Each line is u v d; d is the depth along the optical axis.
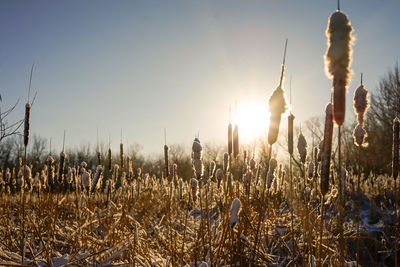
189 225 1.82
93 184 1.60
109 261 1.25
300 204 1.56
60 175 1.80
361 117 0.85
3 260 1.17
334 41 0.63
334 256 1.27
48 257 1.17
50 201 1.74
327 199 1.40
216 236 1.43
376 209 2.97
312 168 1.37
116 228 1.61
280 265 1.37
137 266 1.27
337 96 0.63
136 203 2.39
